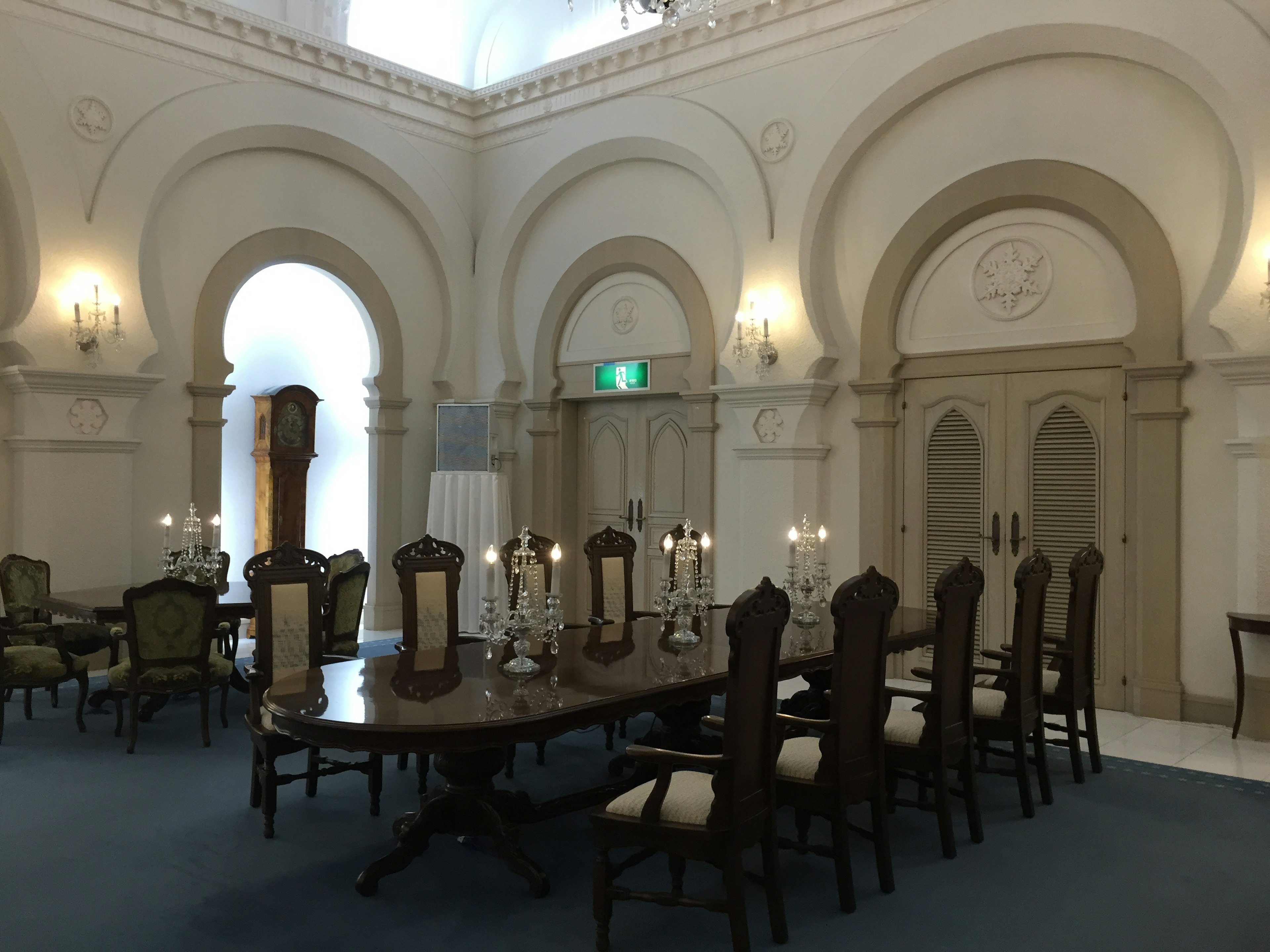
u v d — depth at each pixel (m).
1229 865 3.74
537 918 3.25
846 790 3.37
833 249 7.29
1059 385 6.42
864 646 3.42
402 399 9.17
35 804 4.34
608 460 9.08
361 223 8.91
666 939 3.12
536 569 5.71
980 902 3.40
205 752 5.16
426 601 5.02
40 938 3.08
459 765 3.62
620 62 8.22
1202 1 5.52
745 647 2.96
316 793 4.51
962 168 6.70
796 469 7.23
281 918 3.23
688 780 3.25
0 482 6.86
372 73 8.56
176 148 7.40
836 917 3.28
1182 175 5.89
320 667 4.00
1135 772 4.94
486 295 9.42
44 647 5.82
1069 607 4.78
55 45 6.80
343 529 10.45
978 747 4.79
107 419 7.09
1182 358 5.91
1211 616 5.82
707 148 7.70
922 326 7.00
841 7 6.98
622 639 4.69
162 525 7.60
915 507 7.03
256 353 9.70
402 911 3.30
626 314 8.74
